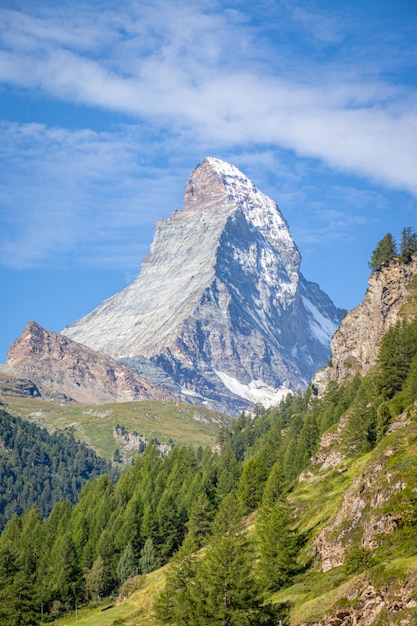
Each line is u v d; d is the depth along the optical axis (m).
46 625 179.75
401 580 88.31
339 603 93.88
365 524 112.06
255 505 183.62
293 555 122.19
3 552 189.12
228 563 109.50
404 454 116.69
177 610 112.38
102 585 192.12
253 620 104.50
